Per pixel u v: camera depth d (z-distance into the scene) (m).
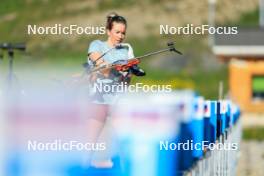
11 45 18.03
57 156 9.02
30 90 9.03
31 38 137.50
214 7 170.62
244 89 108.75
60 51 126.38
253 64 108.56
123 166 8.98
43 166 8.96
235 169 33.38
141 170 8.80
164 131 8.88
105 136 11.81
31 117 8.90
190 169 12.44
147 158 8.80
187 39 146.75
